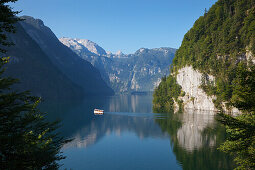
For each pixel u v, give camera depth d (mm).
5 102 13109
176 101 186375
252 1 154000
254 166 18688
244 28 145875
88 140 84250
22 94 14805
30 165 13992
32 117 15195
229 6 183000
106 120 128625
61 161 61906
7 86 13312
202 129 92250
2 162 12672
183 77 186875
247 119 24656
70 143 80250
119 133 95375
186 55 191750
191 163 56938
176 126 103188
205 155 61875
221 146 27375
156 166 56875
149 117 136750
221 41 157500
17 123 14461
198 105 163750
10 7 14742
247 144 18391
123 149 72750
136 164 58750
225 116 18000
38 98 16875
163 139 83500
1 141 12641
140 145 76812
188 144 73375
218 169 52062
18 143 13188
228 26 160000
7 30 14992
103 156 65875
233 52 144500
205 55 165375
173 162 58906
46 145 17500
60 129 103125
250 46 135250
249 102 17703
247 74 18844
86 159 63406
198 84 165625
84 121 124438
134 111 168125
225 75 137750
